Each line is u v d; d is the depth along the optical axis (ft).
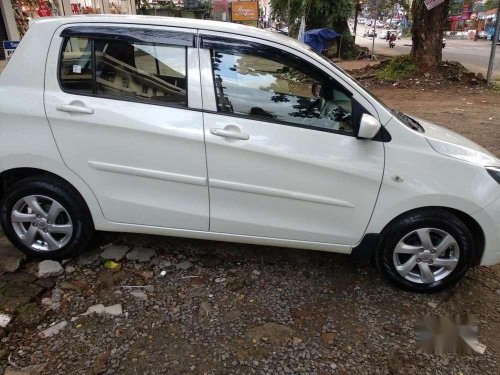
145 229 10.91
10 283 10.33
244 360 8.57
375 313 10.14
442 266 10.68
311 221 10.49
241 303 10.25
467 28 201.26
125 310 9.82
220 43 10.05
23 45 10.28
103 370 8.14
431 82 46.14
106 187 10.49
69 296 10.16
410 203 10.13
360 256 10.82
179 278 11.07
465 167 10.07
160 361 8.43
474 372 8.57
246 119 9.97
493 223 10.18
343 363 8.64
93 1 56.59
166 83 10.09
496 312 10.44
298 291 10.80
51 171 10.43
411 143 10.07
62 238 11.17
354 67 73.46
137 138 10.05
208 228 10.72
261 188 10.15
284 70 10.09
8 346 8.59
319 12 89.30
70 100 10.12
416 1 47.06
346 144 9.98
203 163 10.07
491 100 38.86
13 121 10.23
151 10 92.43
